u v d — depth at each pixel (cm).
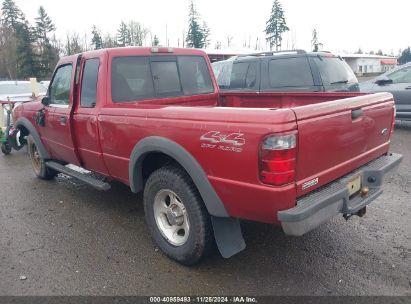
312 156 277
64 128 471
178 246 345
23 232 427
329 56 763
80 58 440
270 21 5575
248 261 353
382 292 302
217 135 281
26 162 764
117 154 391
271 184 259
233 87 841
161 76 453
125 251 379
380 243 378
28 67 4738
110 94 406
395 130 961
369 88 984
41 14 5528
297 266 343
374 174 343
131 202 511
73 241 403
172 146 316
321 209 278
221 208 299
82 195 545
